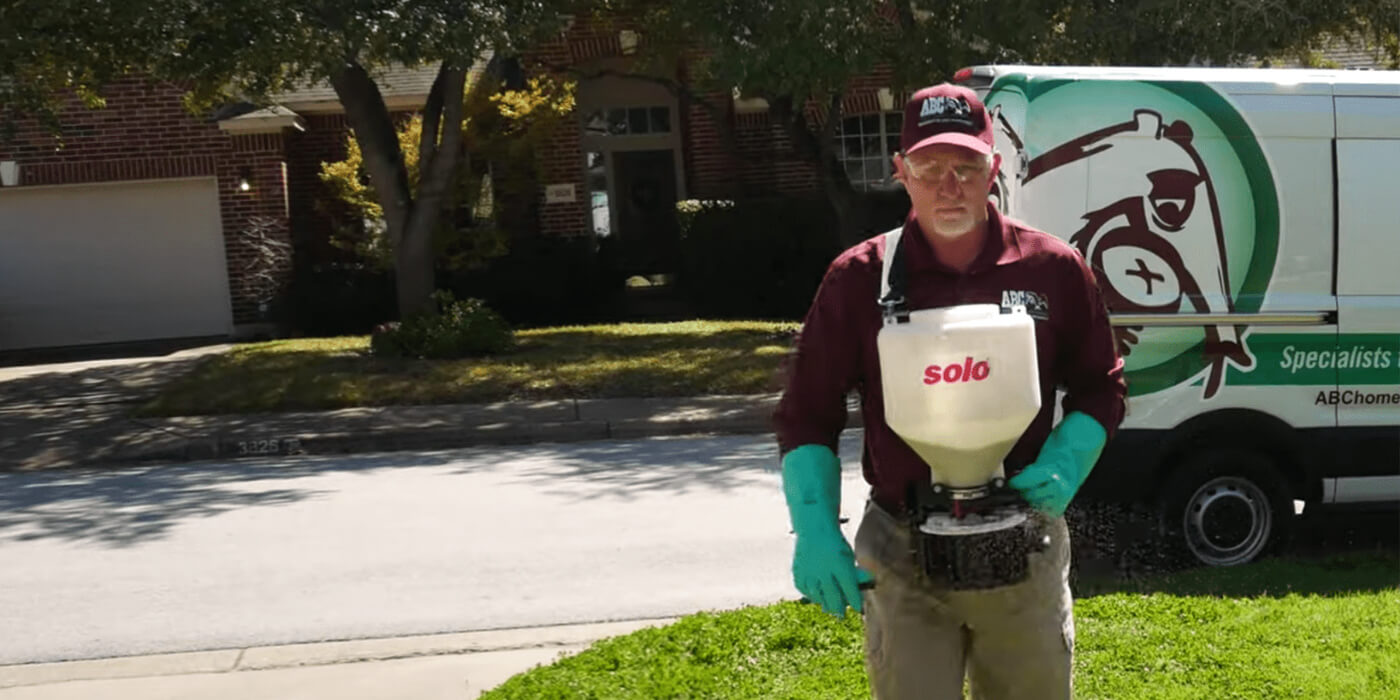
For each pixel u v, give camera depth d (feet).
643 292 73.51
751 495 30.45
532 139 66.49
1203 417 21.99
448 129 55.83
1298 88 21.88
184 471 37.42
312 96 69.15
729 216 68.28
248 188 68.74
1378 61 61.21
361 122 55.47
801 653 17.79
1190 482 22.12
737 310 69.21
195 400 46.68
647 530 27.12
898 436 9.62
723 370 49.26
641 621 20.93
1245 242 21.84
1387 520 25.93
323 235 71.56
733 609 21.22
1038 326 9.75
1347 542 24.53
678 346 55.67
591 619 21.13
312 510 30.35
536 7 48.32
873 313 9.83
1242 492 22.34
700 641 18.15
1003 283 9.77
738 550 25.18
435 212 56.70
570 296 69.56
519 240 69.92
